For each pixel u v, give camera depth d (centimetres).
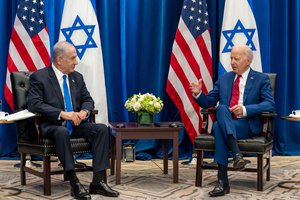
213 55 516
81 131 343
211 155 510
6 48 491
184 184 369
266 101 355
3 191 343
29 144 345
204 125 372
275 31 520
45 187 329
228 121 331
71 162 320
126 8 508
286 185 363
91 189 333
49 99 349
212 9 514
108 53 503
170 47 517
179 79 486
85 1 481
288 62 525
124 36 503
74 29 476
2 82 486
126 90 508
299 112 343
